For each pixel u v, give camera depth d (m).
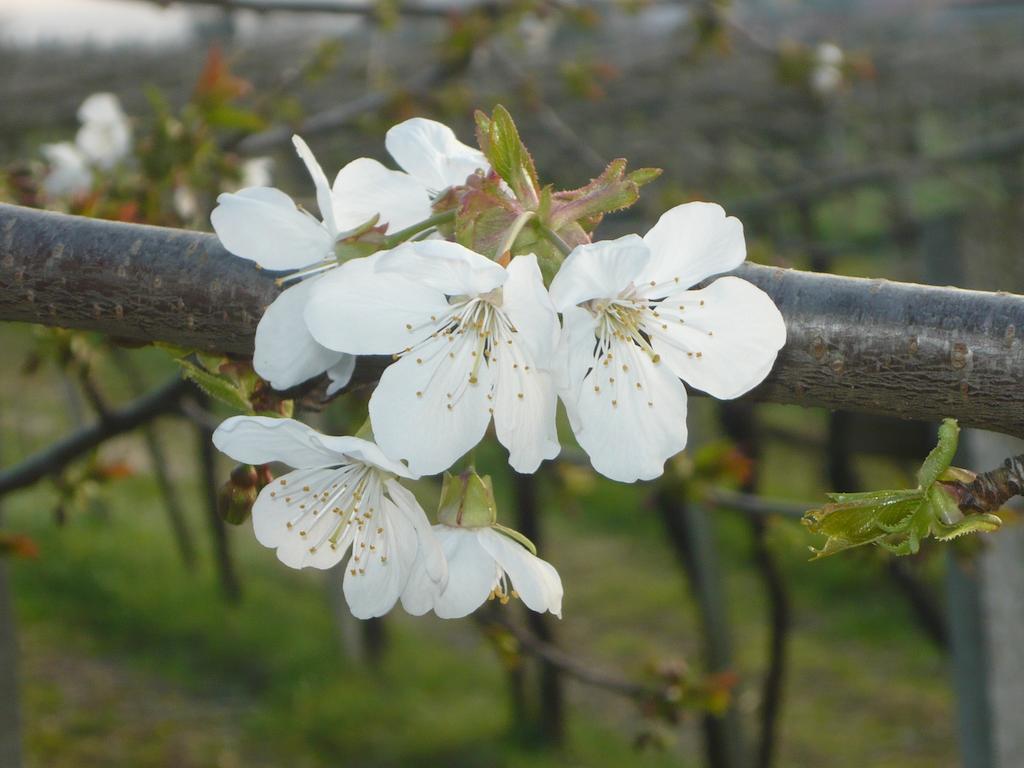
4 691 3.14
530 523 7.49
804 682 8.08
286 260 1.13
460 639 8.75
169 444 11.54
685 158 8.02
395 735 7.14
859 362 1.12
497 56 4.73
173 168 2.67
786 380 1.16
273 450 1.10
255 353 1.12
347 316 1.06
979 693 4.18
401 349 1.06
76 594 8.51
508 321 1.06
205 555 9.44
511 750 7.00
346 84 6.97
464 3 4.11
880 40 8.74
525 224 1.05
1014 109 9.01
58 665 7.54
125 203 2.50
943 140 9.60
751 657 8.30
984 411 1.10
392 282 1.06
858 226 9.21
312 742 6.98
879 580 9.53
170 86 7.18
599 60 7.59
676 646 8.47
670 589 9.49
